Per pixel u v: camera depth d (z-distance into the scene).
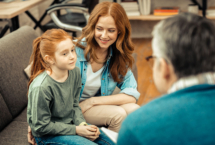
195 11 3.41
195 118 0.53
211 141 0.51
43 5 4.18
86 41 1.40
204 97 0.55
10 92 1.57
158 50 0.61
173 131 0.54
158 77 0.64
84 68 1.46
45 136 1.24
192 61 0.56
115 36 1.34
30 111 1.19
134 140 0.58
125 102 1.50
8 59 1.61
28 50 1.83
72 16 3.26
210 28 0.57
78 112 1.36
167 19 0.62
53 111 1.24
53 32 1.15
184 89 0.57
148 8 3.40
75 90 1.33
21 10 2.63
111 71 1.49
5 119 1.50
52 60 1.15
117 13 1.30
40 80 1.16
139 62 3.34
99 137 1.33
